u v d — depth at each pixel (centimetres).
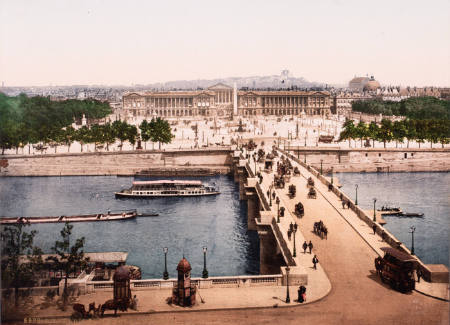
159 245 14675
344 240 10488
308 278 8494
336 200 14125
